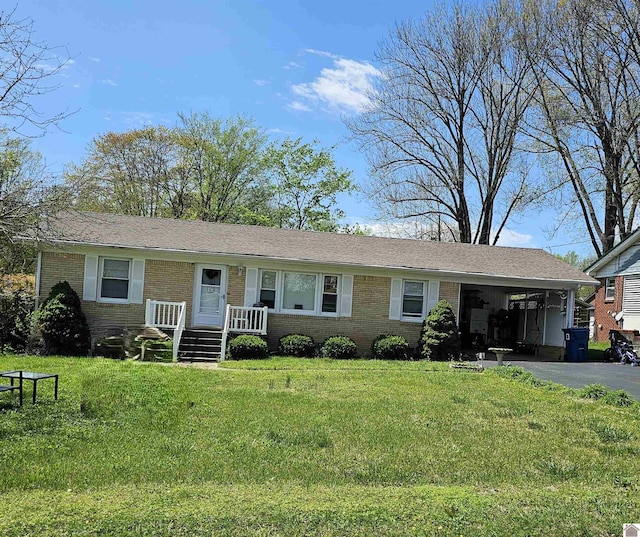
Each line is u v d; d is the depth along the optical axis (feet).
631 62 85.76
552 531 15.28
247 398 33.04
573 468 21.74
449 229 123.65
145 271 59.82
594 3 83.61
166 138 121.90
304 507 15.89
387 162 111.96
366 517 15.44
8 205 35.65
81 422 25.70
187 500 16.30
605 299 87.76
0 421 25.22
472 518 15.79
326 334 62.75
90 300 58.44
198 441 23.43
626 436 27.02
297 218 131.64
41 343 52.49
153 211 126.62
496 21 98.58
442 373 47.44
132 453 21.44
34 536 13.73
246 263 61.36
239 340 55.62
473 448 24.16
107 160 119.34
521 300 78.38
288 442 23.90
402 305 64.13
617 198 94.07
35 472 18.94
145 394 30.86
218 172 124.98
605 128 91.66
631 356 60.34
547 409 33.14
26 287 59.93
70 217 62.39
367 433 25.86
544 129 99.55
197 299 60.54
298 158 129.59
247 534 14.26
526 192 107.55
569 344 63.52
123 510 15.31
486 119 106.01
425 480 19.75
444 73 104.99
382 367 50.83
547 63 93.81
